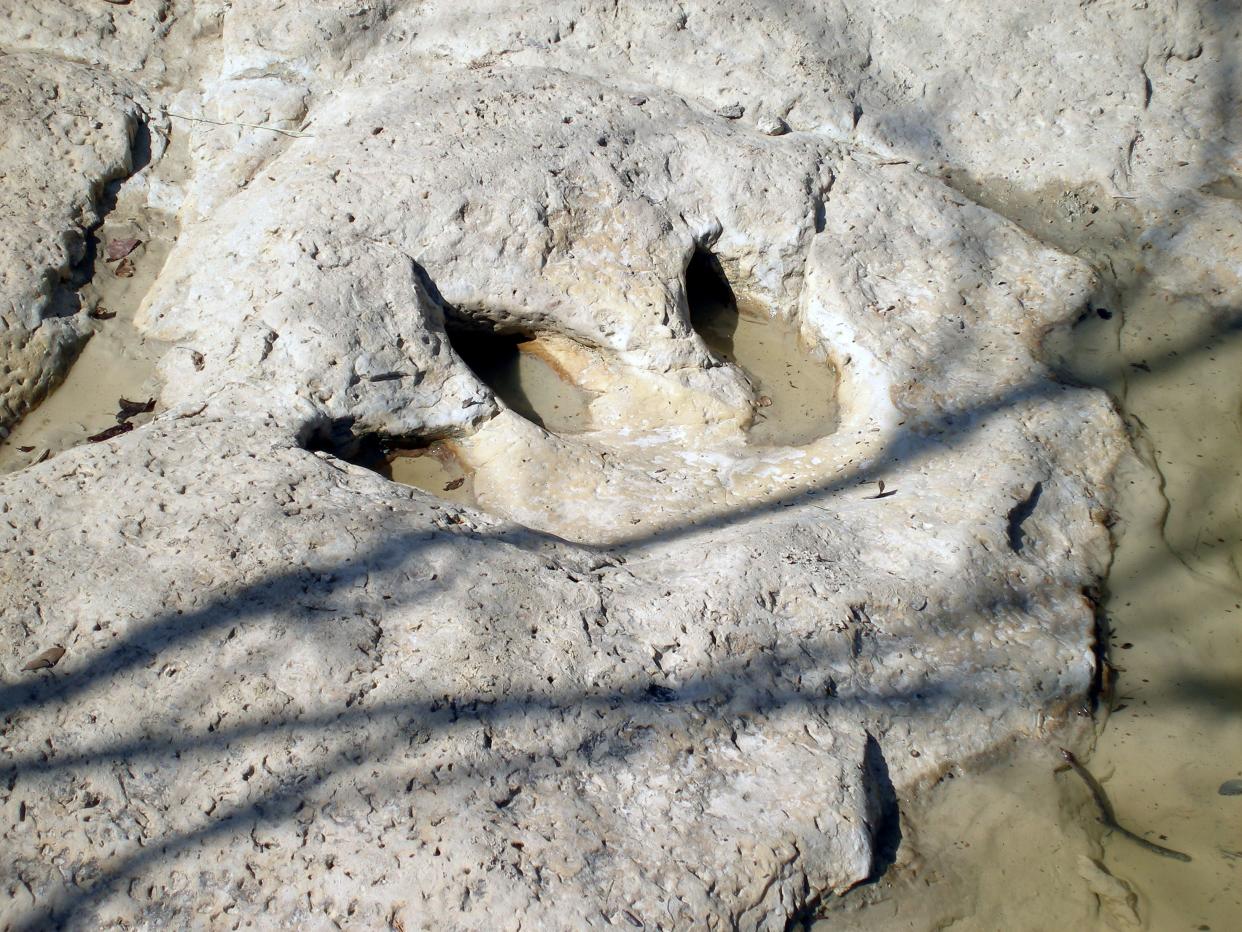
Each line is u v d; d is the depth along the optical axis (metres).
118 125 1.32
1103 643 1.11
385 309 1.18
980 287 1.33
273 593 0.98
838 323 1.29
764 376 1.30
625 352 1.25
